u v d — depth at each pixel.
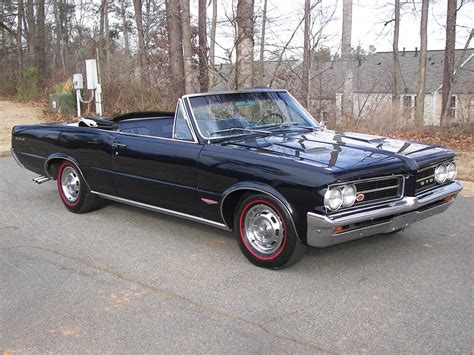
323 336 3.48
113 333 3.55
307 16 14.95
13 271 4.70
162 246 5.36
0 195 7.68
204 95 5.43
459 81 30.88
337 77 24.80
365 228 4.34
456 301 3.99
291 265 4.62
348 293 4.16
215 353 3.29
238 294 4.17
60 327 3.64
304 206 4.22
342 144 5.00
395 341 3.40
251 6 11.72
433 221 6.15
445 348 3.30
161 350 3.33
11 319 3.77
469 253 5.07
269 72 15.99
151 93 17.67
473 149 12.39
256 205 4.60
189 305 3.97
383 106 15.88
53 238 5.66
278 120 5.80
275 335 3.50
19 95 29.41
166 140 5.36
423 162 4.74
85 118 6.57
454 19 19.12
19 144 7.26
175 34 18.98
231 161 4.71
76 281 4.46
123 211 6.72
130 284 4.39
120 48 26.83
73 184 6.60
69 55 41.44
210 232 5.80
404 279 4.43
